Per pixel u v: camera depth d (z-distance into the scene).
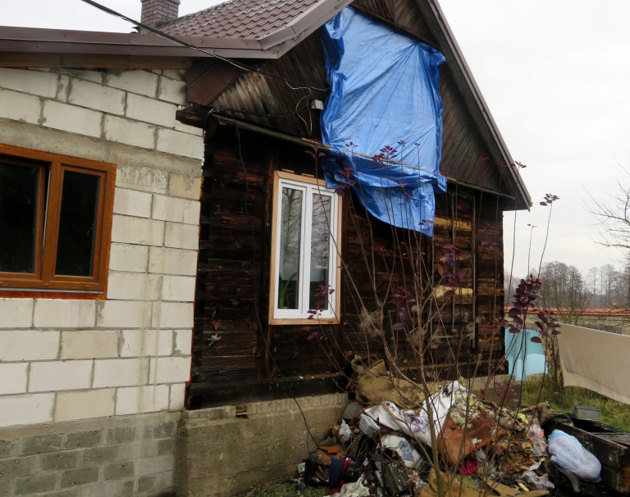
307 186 6.40
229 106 5.56
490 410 6.22
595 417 7.05
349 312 6.78
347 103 6.73
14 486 4.02
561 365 8.99
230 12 7.54
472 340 8.52
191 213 5.20
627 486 5.55
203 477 4.99
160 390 4.87
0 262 4.12
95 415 4.46
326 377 6.37
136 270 4.77
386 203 6.67
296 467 5.75
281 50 5.51
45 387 4.20
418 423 5.50
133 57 4.74
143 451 4.73
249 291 5.71
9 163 4.20
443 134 8.30
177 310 5.03
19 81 4.18
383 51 7.32
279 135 5.81
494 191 8.93
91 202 4.58
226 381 5.42
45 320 4.22
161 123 5.01
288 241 6.28
